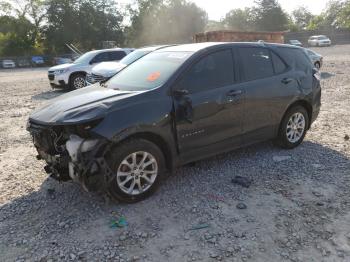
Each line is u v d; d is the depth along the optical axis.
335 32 62.69
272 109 5.54
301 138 6.16
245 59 5.30
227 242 3.51
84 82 15.16
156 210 4.13
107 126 3.90
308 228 3.71
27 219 4.04
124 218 3.97
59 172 4.21
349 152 5.86
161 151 4.41
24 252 3.45
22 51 56.66
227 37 24.16
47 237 3.68
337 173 5.03
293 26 79.25
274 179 4.88
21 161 5.92
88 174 3.85
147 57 5.54
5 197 4.58
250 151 5.98
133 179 4.22
